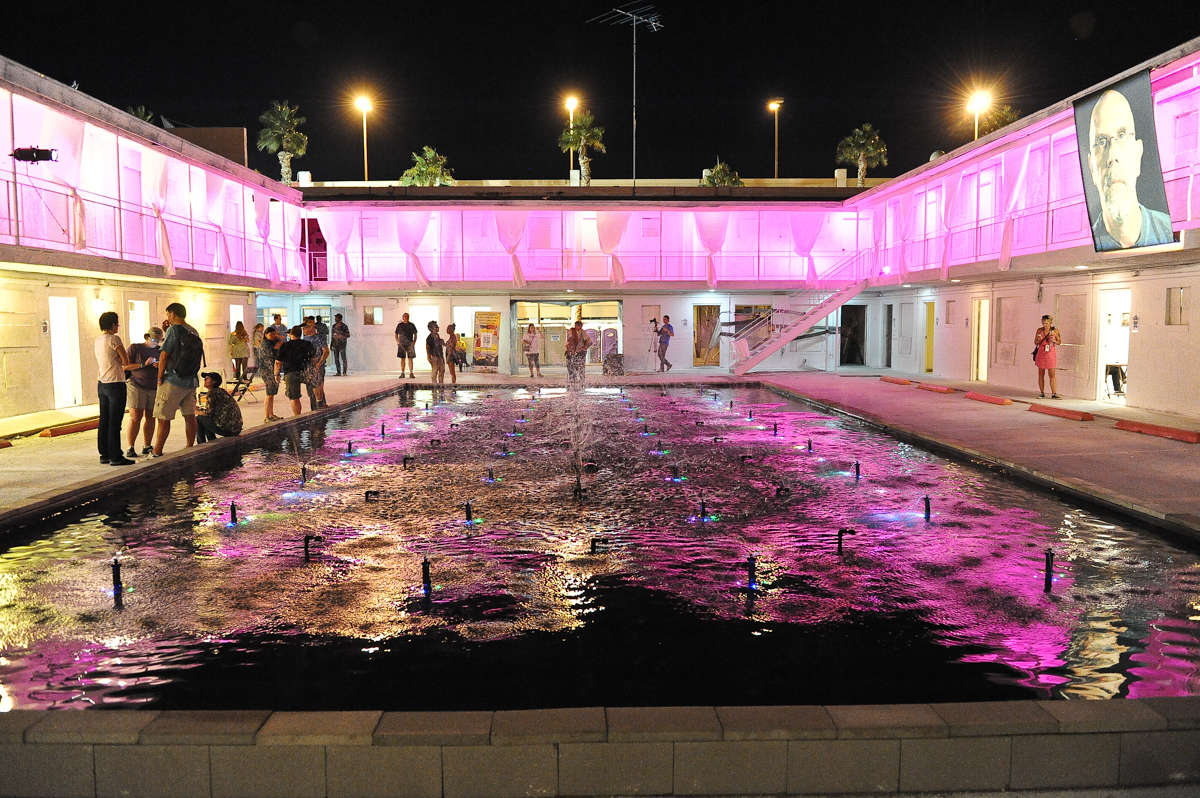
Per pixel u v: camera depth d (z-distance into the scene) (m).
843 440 11.58
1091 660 4.22
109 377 8.90
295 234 23.45
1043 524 6.92
